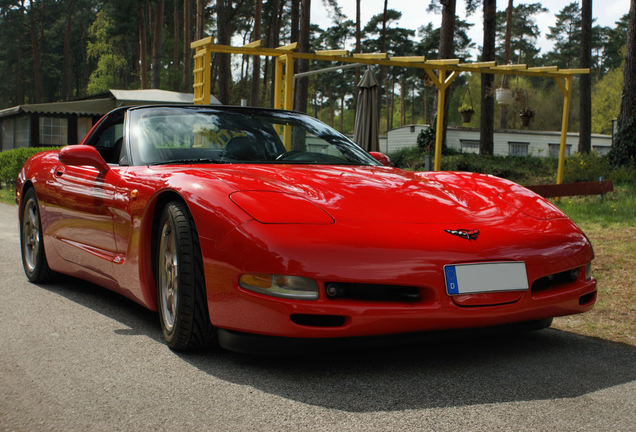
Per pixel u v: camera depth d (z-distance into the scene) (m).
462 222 2.54
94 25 51.25
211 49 8.04
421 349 2.77
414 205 2.62
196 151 3.28
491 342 2.92
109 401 2.12
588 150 20.94
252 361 2.57
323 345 2.29
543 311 2.53
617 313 3.58
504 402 2.12
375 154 3.89
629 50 12.93
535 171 15.18
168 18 50.81
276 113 3.78
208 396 2.16
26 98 70.44
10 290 4.10
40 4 60.69
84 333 3.01
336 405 2.08
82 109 20.14
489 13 20.30
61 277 4.36
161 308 2.86
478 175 3.33
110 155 3.80
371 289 2.30
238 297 2.35
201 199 2.54
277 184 2.67
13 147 21.92
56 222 3.97
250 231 2.33
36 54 60.69
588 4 20.62
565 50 64.38
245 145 3.38
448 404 2.10
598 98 57.41
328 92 73.50
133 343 2.84
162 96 21.50
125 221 3.09
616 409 2.07
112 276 3.33
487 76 21.28
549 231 2.64
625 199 9.34
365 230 2.36
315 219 2.38
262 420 1.95
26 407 2.07
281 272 2.24
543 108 59.38
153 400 2.12
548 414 2.02
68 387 2.26
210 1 46.09
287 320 2.25
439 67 10.01
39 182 4.20
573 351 2.79
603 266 4.83
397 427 1.90
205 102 8.08
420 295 2.33
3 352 2.69
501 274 2.41
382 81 72.19
